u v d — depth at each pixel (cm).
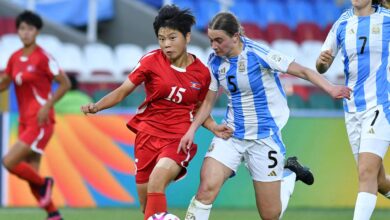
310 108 3925
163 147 1981
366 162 2077
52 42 4703
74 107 3638
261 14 5969
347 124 2186
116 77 4294
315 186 3391
